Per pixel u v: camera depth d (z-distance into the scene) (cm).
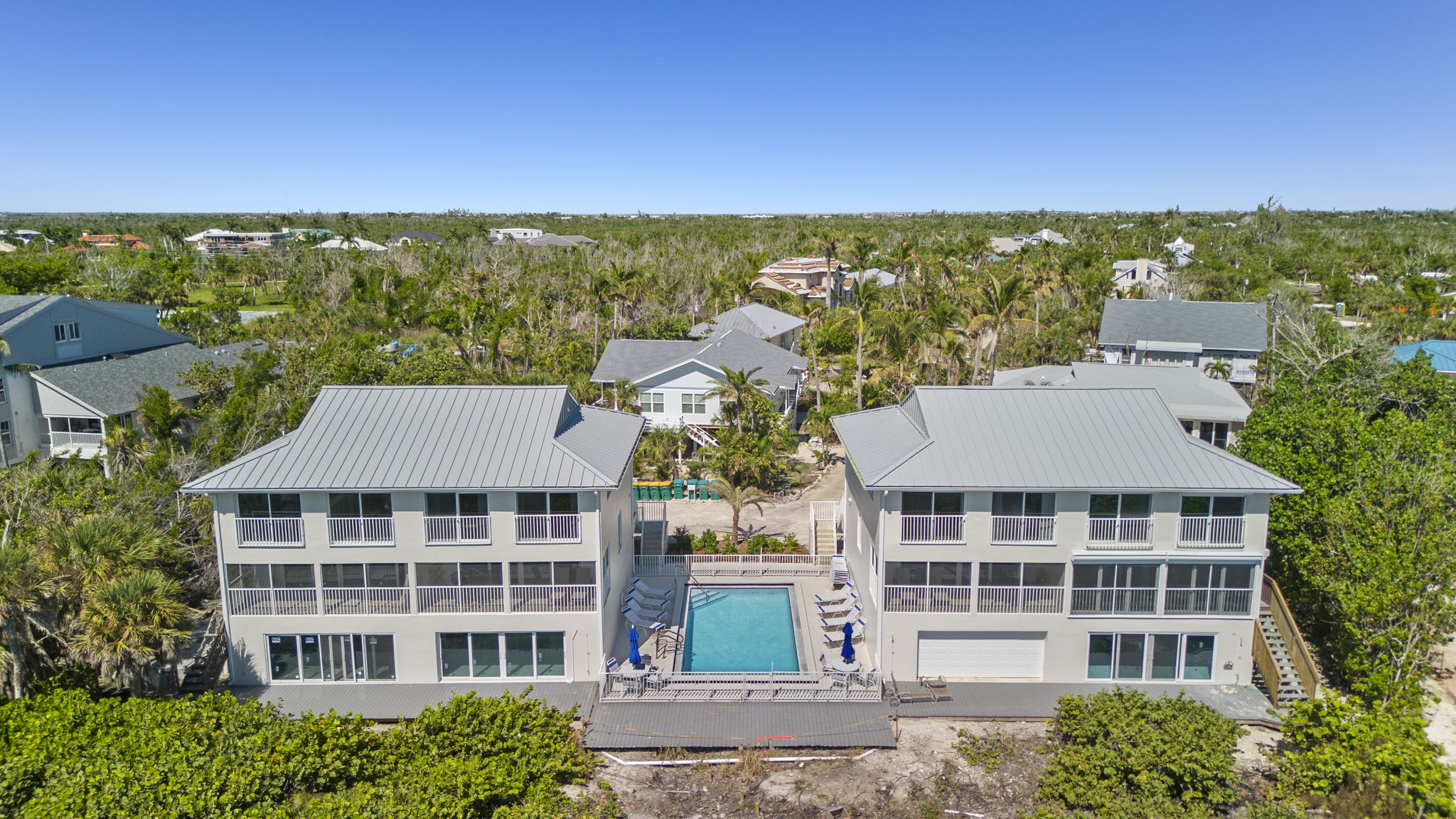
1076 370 5250
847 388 5944
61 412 4734
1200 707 2277
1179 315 7069
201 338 7356
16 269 8569
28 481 3080
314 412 2881
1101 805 2070
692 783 2364
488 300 9000
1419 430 3122
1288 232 17612
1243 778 2361
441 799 1797
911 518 2730
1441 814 1964
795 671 2961
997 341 5553
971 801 2284
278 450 2738
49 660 2450
